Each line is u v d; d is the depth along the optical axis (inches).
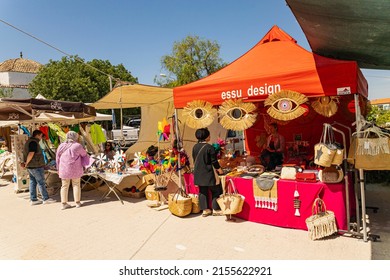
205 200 215.5
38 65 1630.2
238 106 196.9
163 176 246.1
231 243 167.9
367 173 303.6
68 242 181.8
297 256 148.6
